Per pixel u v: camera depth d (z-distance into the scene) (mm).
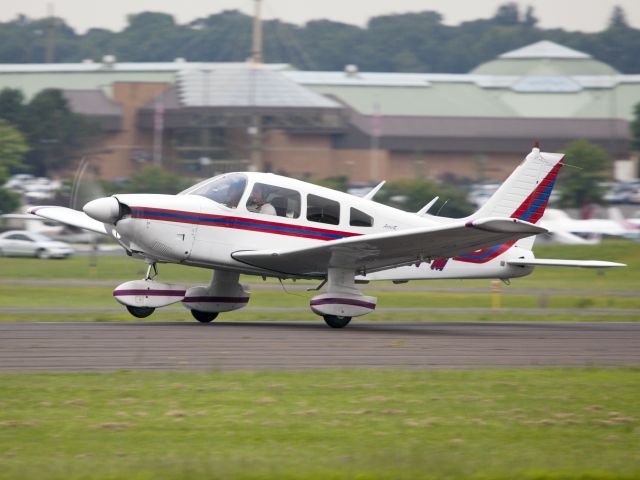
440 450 28516
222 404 34062
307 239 60719
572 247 167125
